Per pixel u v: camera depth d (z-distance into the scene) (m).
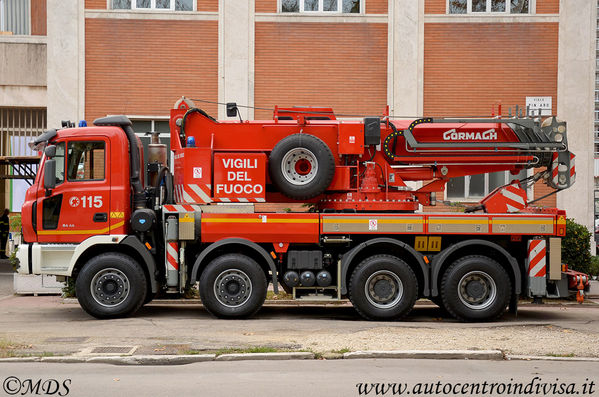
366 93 17.95
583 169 17.84
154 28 17.80
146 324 10.24
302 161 11.19
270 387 6.50
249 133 11.42
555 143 11.68
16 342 8.54
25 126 19.20
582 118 17.89
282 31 17.94
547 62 18.00
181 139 11.44
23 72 18.83
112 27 17.75
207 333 9.35
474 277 11.02
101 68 17.73
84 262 11.14
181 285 10.93
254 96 17.89
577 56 17.94
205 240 10.94
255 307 10.83
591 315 12.16
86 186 10.96
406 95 17.94
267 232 10.96
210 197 11.06
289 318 11.28
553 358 7.87
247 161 11.12
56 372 7.13
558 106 17.97
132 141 11.26
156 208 11.27
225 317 10.88
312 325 10.27
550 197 17.77
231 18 17.86
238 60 17.83
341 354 7.88
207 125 11.41
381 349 8.08
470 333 9.29
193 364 7.56
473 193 16.50
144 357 7.57
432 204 11.97
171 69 17.81
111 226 10.95
